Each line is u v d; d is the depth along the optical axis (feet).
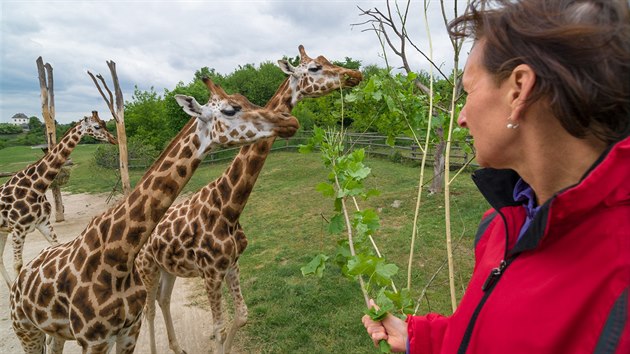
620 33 2.19
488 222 3.89
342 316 14.43
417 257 18.52
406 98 7.81
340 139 7.37
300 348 12.99
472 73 2.86
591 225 2.39
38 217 19.65
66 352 14.14
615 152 2.22
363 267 4.80
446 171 5.93
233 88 84.58
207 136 7.77
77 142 21.45
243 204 10.43
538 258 2.60
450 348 3.13
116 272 7.38
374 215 5.50
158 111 68.49
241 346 13.46
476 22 2.79
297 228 25.27
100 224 7.48
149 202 7.44
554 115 2.37
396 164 42.63
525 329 2.46
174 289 19.07
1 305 17.93
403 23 6.53
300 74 12.88
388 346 4.50
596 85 2.18
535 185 2.77
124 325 7.58
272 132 7.97
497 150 2.77
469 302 3.09
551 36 2.24
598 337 2.18
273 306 15.56
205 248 10.38
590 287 2.28
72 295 7.31
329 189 6.05
